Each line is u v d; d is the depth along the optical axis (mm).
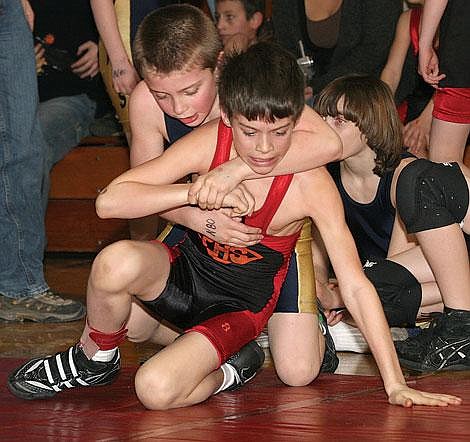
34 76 7828
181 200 5008
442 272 6176
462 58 7645
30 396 5145
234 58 4992
